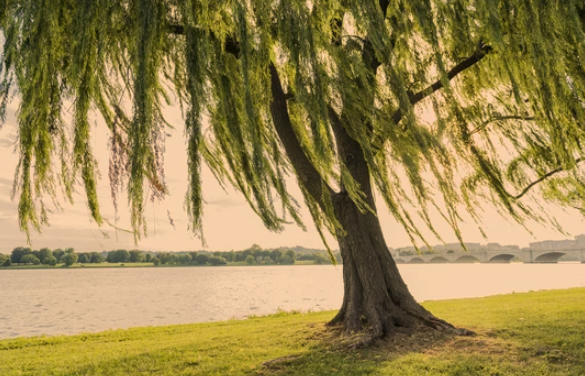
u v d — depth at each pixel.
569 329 8.31
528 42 7.01
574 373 5.70
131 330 13.08
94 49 5.80
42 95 5.48
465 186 11.20
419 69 8.56
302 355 7.12
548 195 12.09
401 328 8.03
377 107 7.50
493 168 10.43
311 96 6.09
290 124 8.64
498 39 6.94
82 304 35.31
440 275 84.62
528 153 10.94
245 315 25.17
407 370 6.01
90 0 5.63
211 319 23.53
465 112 10.15
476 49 8.30
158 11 5.97
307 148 9.09
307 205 8.12
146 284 73.69
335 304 30.62
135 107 5.09
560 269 107.25
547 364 6.15
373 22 6.71
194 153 5.28
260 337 9.11
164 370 6.88
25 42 5.48
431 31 7.14
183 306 32.03
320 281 79.88
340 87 6.61
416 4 7.29
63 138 5.73
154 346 9.21
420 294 36.72
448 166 8.69
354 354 7.03
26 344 11.05
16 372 7.42
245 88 5.60
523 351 6.77
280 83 8.75
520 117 10.01
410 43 8.66
